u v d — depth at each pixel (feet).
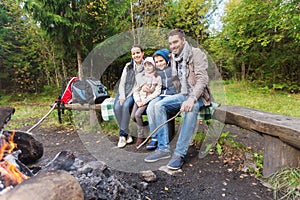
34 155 4.75
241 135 8.44
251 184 5.19
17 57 21.42
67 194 2.30
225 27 21.53
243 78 23.49
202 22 21.20
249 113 6.21
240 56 22.63
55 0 14.90
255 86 21.30
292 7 16.40
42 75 22.67
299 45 18.75
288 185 4.80
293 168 5.00
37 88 22.56
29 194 2.12
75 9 15.98
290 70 20.52
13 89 21.98
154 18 17.79
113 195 4.02
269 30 19.22
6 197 2.09
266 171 5.39
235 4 21.58
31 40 20.70
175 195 4.80
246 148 7.08
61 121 10.89
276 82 20.57
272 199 4.60
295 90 19.39
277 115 5.95
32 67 22.13
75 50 16.93
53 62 20.88
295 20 16.02
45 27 15.61
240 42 20.42
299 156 5.04
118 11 16.75
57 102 10.37
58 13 15.58
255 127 5.46
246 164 6.06
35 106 16.79
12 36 21.53
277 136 4.97
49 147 8.02
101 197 3.84
